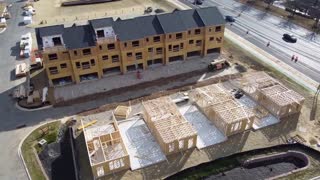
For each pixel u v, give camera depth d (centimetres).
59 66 6084
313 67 6619
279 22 8856
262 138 4888
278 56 7075
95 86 6216
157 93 5947
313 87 5975
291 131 5012
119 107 5475
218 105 5150
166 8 10219
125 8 10369
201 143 4797
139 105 5659
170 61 6994
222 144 4788
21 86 6209
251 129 5056
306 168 4350
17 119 5372
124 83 6297
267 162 4572
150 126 5041
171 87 6131
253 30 8381
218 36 7006
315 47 7406
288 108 5212
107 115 5412
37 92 5903
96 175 4244
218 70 6644
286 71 6488
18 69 6706
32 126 5191
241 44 7656
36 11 10238
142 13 9919
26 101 5791
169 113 5025
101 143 4550
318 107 5488
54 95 5962
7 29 8881
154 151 4672
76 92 6047
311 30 8275
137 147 4741
